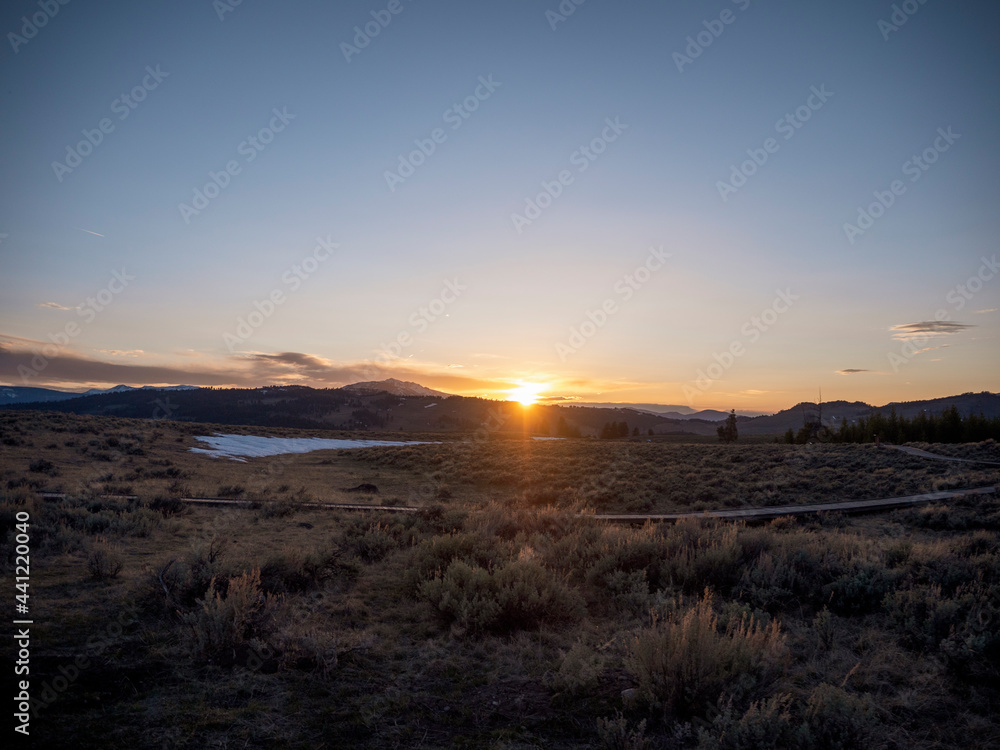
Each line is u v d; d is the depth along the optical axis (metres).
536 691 5.81
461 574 8.66
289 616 7.70
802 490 29.84
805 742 4.45
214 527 15.09
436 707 5.43
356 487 32.50
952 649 6.08
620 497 29.22
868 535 17.58
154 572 8.28
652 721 5.15
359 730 4.93
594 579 10.19
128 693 5.28
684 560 9.86
